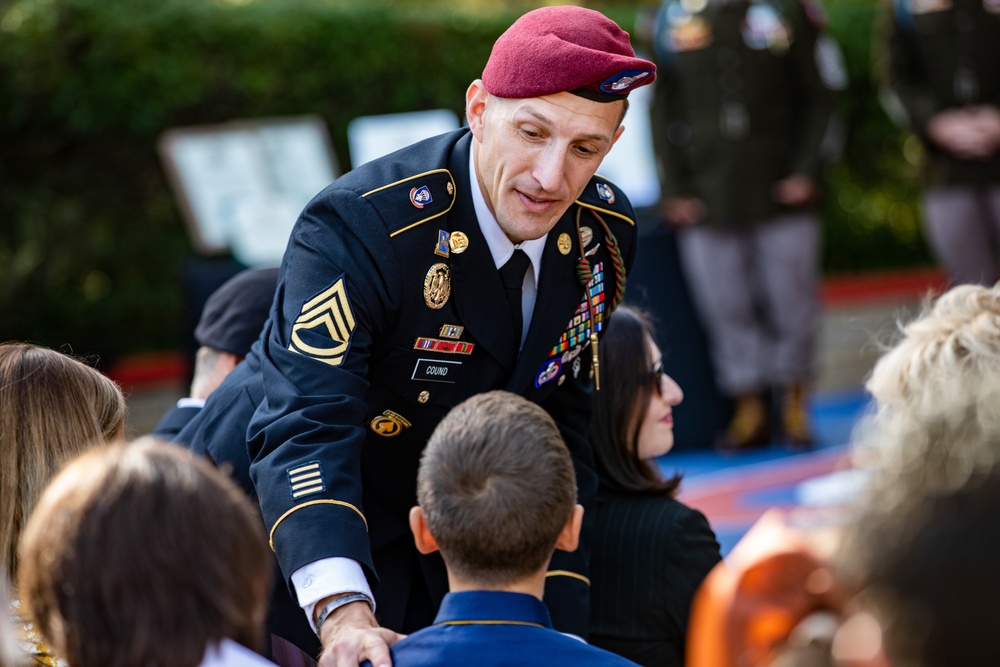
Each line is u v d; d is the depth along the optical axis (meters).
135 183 12.46
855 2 15.82
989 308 4.02
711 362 11.83
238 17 12.37
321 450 3.96
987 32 12.09
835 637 1.90
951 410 1.83
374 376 4.38
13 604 3.51
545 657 3.31
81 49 11.95
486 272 4.35
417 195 4.24
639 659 4.67
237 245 10.70
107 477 2.63
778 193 11.35
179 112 12.28
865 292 14.98
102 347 12.39
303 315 4.11
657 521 4.74
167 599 2.53
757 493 10.32
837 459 11.27
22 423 3.89
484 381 4.50
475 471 3.43
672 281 11.66
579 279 4.61
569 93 3.99
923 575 1.66
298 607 4.51
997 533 1.64
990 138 12.15
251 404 4.70
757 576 1.98
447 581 4.64
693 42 11.32
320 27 12.70
